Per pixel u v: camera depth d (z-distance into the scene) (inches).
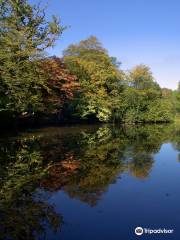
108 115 2265.0
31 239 284.8
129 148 886.4
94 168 595.2
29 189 440.8
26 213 348.8
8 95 1016.9
